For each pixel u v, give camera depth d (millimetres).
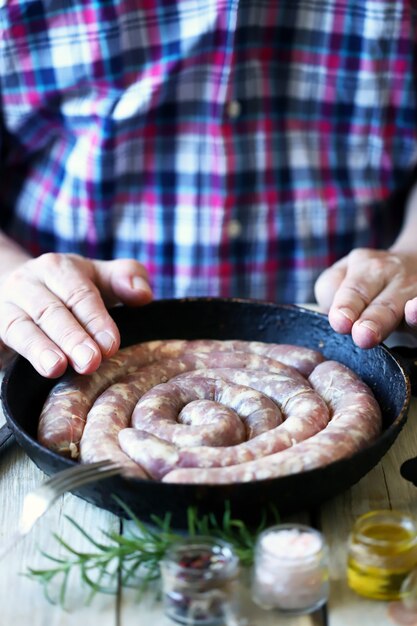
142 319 1473
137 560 1014
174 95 1782
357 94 1846
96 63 1743
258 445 1070
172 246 1898
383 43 1805
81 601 964
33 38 1747
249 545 989
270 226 1891
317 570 928
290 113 1848
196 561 930
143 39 1732
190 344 1394
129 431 1106
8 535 1076
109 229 1897
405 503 1126
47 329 1288
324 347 1415
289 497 1006
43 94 1790
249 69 1781
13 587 987
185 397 1214
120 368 1318
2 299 1381
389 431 1060
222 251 1890
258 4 1723
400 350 1404
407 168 1930
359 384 1245
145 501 997
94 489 1025
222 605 918
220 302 1471
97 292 1366
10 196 1973
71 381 1265
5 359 1464
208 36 1715
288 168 1871
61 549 1051
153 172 1852
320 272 1938
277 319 1452
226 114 1795
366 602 957
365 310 1346
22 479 1196
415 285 1424
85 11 1711
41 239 1933
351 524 1087
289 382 1239
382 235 1978
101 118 1775
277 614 935
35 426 1264
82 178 1832
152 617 939
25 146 1892
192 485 963
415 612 938
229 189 1849
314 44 1797
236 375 1275
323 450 1045
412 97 1874
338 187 1899
